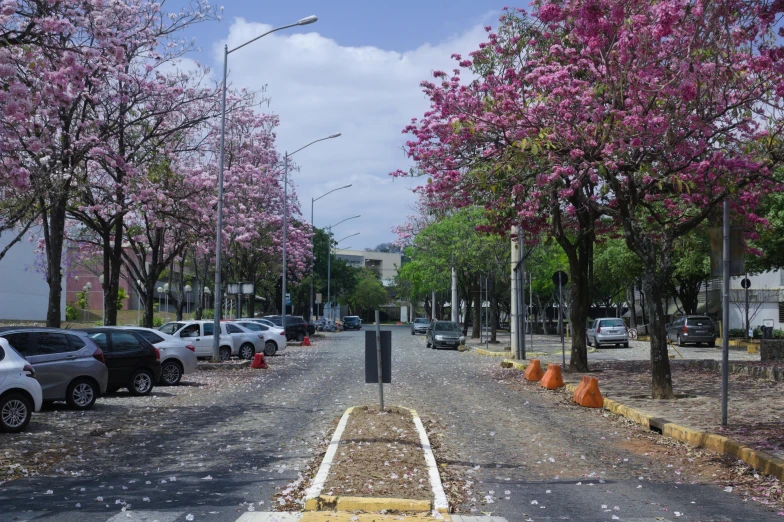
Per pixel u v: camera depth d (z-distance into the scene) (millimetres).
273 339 36719
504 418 14797
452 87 18906
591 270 25391
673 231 17062
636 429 13547
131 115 24359
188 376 24828
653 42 14008
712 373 23375
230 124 33031
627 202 17156
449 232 46875
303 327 50562
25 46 13664
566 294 65000
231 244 36625
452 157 19344
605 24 13719
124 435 12711
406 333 78000
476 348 43188
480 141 18516
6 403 12859
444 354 39438
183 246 31156
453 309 58031
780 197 31641
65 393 15797
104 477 9383
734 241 12750
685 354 35250
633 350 41281
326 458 9586
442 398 18156
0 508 7680
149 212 25891
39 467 10016
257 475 9367
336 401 17516
